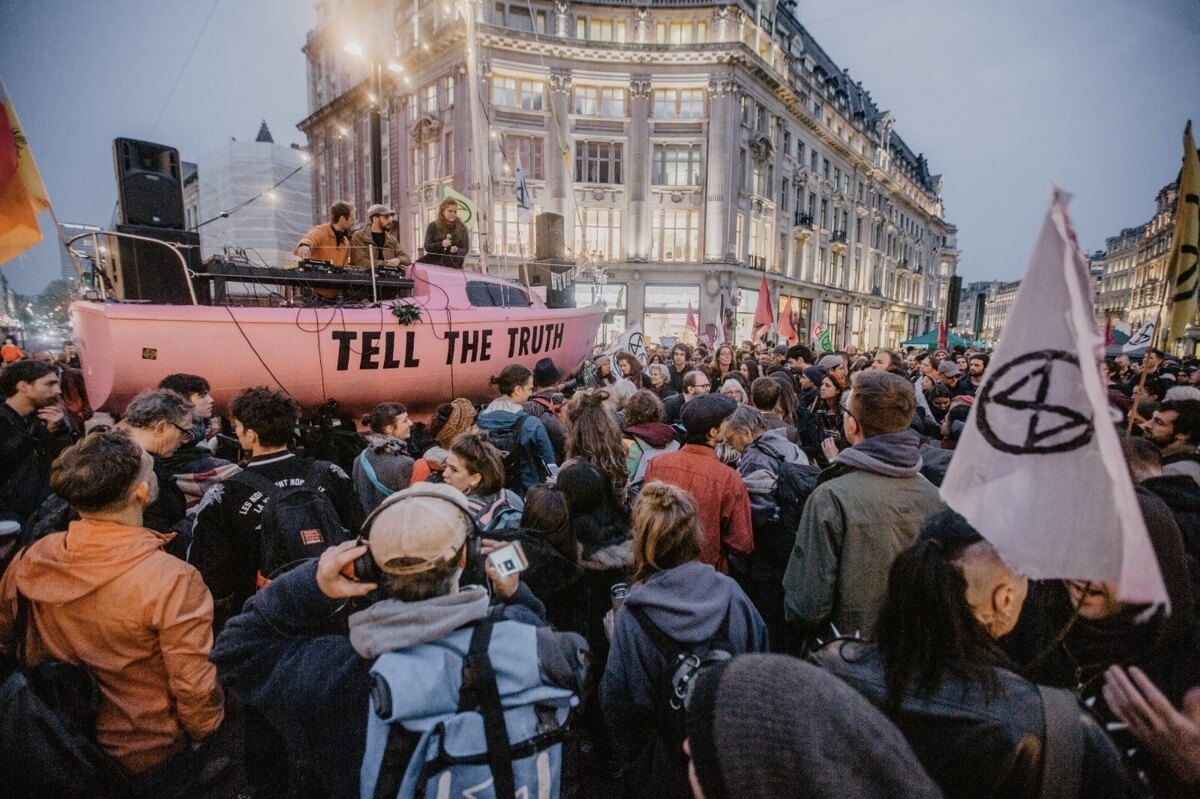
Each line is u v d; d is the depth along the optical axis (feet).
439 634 3.78
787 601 7.20
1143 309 189.98
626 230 90.99
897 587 3.63
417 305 21.20
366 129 106.52
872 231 157.07
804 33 118.62
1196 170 8.98
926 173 207.21
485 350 23.77
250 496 7.88
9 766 4.81
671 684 5.22
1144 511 5.16
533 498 7.59
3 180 9.81
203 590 6.16
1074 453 3.47
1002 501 3.63
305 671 4.11
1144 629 4.98
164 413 8.94
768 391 12.93
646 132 89.45
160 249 18.24
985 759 3.04
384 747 3.61
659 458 9.46
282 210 117.50
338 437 17.89
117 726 5.79
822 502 6.88
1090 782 2.90
